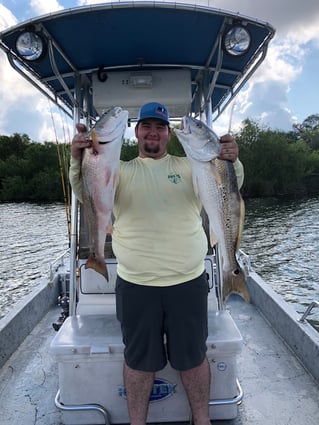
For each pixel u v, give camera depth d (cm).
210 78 361
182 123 219
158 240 208
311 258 1391
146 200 211
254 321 411
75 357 231
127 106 352
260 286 439
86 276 289
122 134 213
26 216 2903
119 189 219
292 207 2983
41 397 280
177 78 345
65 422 240
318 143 6994
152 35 292
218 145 217
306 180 4253
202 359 212
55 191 4491
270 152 3984
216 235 223
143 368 209
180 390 236
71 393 235
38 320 418
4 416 260
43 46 272
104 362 232
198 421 213
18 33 267
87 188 216
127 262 210
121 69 342
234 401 233
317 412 259
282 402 269
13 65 304
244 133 4081
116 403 236
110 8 257
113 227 225
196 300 210
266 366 317
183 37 296
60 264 555
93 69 338
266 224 2161
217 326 253
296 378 299
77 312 288
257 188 4059
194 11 262
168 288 206
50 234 2038
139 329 208
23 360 334
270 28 272
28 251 1641
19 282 1217
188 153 214
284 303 382
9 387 294
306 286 1076
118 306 217
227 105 405
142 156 229
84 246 299
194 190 220
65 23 269
